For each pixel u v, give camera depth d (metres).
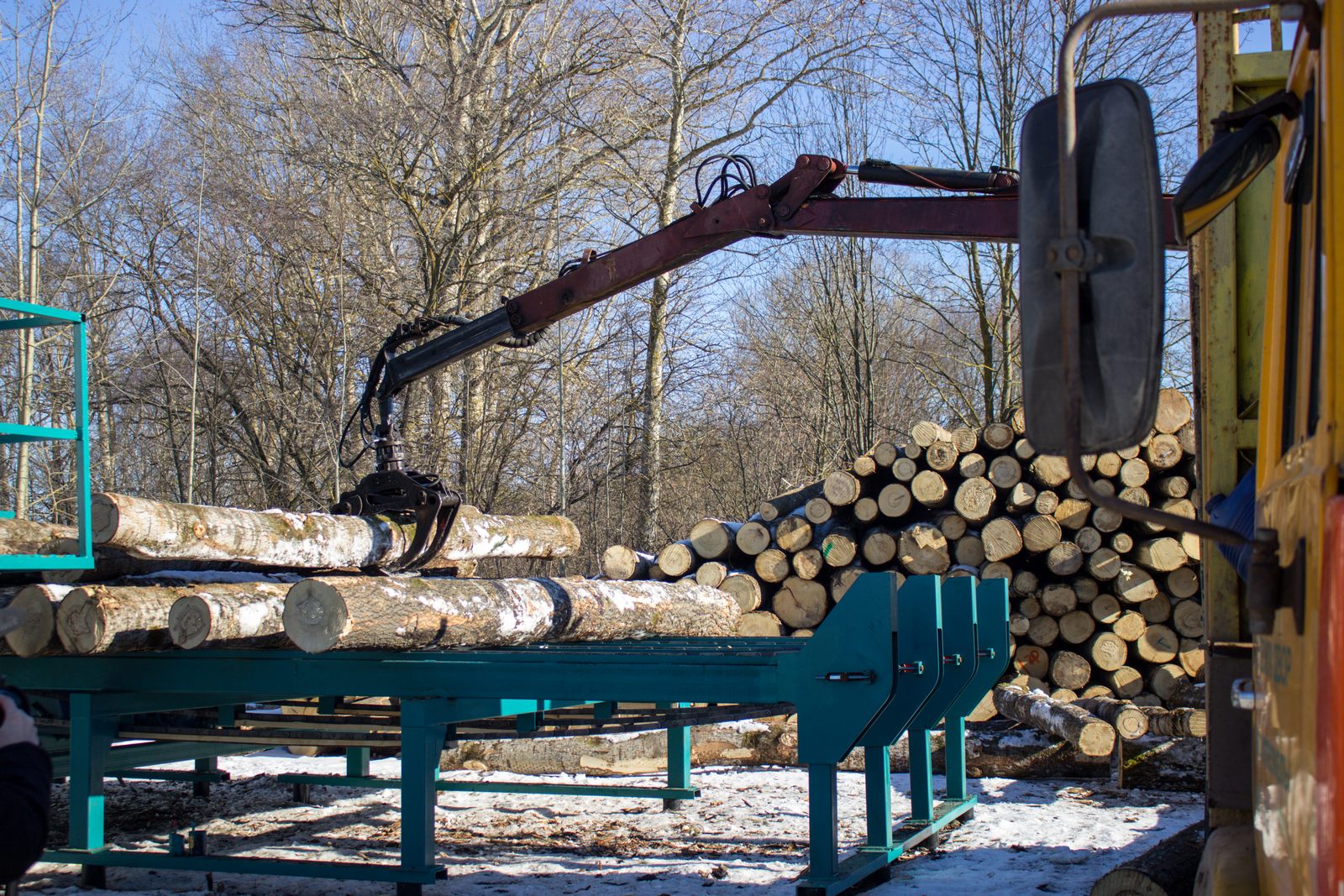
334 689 5.11
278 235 20.23
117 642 5.05
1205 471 2.86
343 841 6.44
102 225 22.55
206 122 21.86
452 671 4.95
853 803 7.23
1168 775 7.48
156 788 8.20
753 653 5.26
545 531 8.92
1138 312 1.69
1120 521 9.62
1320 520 1.50
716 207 6.28
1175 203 2.00
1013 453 10.00
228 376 22.44
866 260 21.78
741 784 7.98
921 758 6.10
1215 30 2.95
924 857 5.82
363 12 20.14
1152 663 9.68
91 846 5.27
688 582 8.33
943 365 27.45
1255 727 2.09
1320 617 1.44
